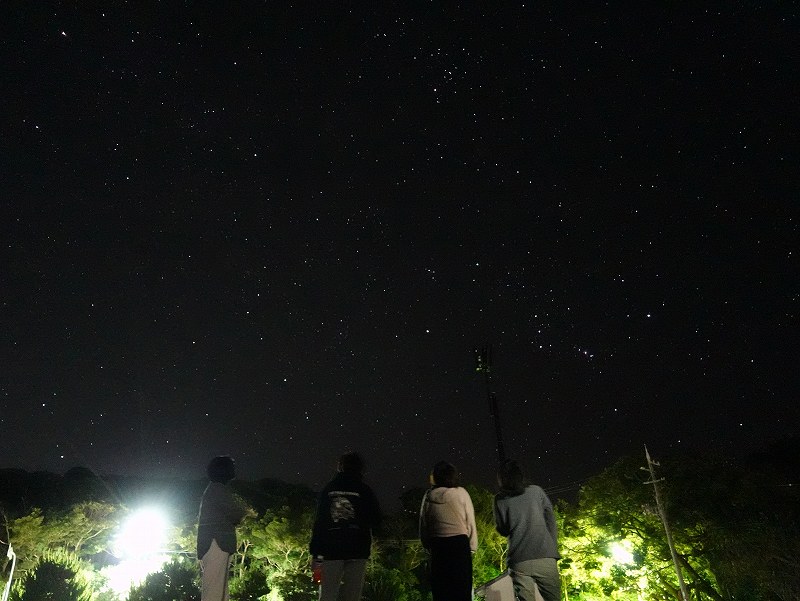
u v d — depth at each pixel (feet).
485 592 20.18
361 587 16.57
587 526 38.93
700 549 36.11
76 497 47.14
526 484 18.31
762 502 35.01
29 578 20.18
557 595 17.42
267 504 45.83
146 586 22.63
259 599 29.43
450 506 16.62
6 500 43.91
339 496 16.93
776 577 32.42
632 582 37.70
